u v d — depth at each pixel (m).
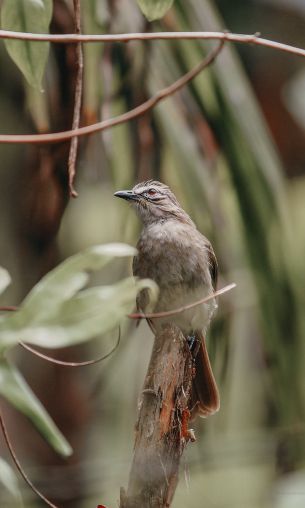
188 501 13.62
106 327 5.05
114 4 9.75
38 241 12.38
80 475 13.23
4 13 6.94
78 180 12.15
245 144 9.98
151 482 6.75
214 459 13.69
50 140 6.86
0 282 5.31
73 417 13.33
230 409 14.13
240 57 17.47
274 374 10.48
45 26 6.97
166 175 10.16
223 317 10.63
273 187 10.06
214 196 10.00
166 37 6.96
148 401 7.43
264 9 17.27
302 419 10.70
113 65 10.00
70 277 5.12
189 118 10.00
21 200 13.09
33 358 13.29
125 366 12.59
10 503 8.12
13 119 14.08
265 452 13.50
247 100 10.05
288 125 17.78
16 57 7.00
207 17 9.95
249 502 13.95
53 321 5.05
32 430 13.67
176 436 7.17
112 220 14.94
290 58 17.67
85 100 9.70
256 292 10.23
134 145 10.08
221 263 10.47
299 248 11.54
